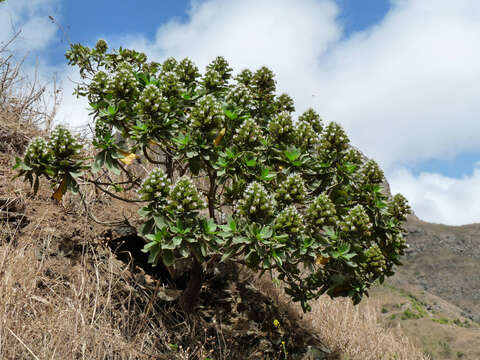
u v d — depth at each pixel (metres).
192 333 4.38
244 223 3.79
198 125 3.91
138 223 5.15
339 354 5.83
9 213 4.50
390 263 4.78
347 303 7.92
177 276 5.07
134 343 3.85
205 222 3.58
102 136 4.03
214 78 4.77
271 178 3.99
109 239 4.86
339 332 6.48
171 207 3.54
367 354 6.47
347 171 4.35
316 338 5.86
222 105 4.27
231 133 4.25
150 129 3.80
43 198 5.06
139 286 4.61
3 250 4.03
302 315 6.30
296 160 4.20
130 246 5.00
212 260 4.48
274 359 4.85
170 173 4.75
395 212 4.98
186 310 4.60
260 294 5.71
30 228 4.50
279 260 3.55
